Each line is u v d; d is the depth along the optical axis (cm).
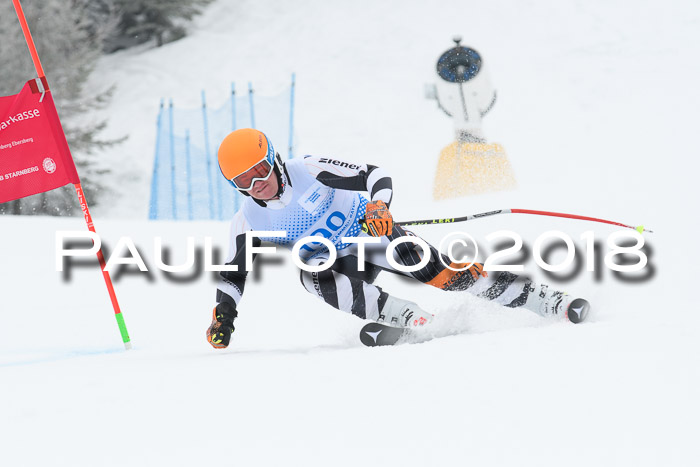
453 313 1255
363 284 1288
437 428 650
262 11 9875
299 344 1457
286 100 8325
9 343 1773
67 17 8006
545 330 1095
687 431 600
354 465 579
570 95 7206
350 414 711
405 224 1389
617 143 6206
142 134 8244
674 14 7869
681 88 6850
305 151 7638
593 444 588
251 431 680
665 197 3005
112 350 1586
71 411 801
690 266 1905
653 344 896
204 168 7631
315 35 9131
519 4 8594
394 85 8219
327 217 1359
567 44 7875
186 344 1608
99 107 8069
